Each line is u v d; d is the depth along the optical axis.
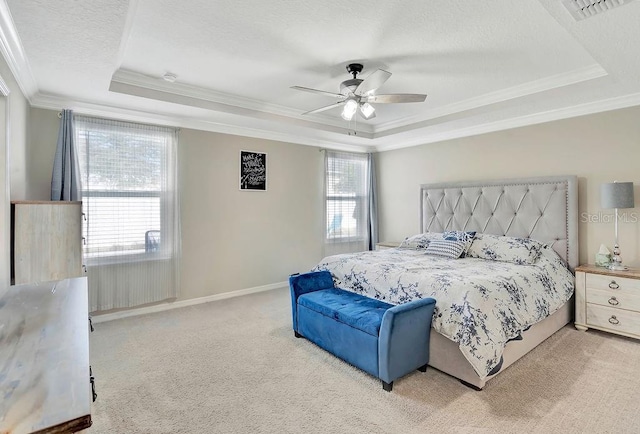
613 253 3.35
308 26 2.36
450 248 3.77
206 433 1.87
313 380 2.41
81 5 1.80
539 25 2.35
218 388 2.31
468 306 2.32
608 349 2.87
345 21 2.30
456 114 4.17
